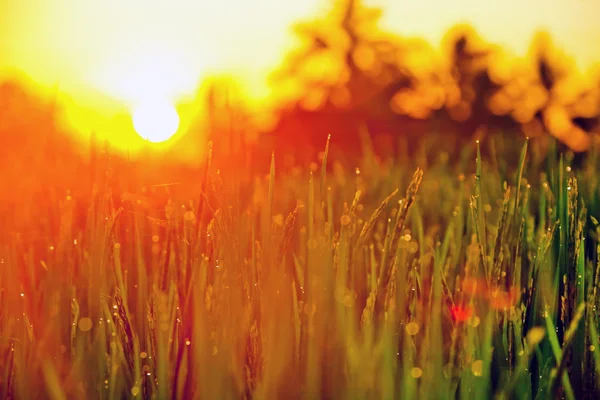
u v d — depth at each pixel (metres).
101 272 1.40
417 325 1.34
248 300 1.35
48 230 1.64
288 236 1.37
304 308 1.32
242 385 1.28
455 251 1.61
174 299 1.38
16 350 1.31
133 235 1.53
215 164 1.40
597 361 1.33
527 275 1.51
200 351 1.24
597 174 2.05
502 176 2.06
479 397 1.27
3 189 1.63
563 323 1.41
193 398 1.29
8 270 1.38
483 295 1.37
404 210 1.35
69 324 1.38
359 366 1.25
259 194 1.57
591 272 1.47
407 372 1.27
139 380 1.31
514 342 1.38
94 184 1.45
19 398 1.30
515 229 1.52
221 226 1.37
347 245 1.42
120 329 1.38
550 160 1.89
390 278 1.35
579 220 1.47
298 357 1.32
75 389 1.29
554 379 1.27
